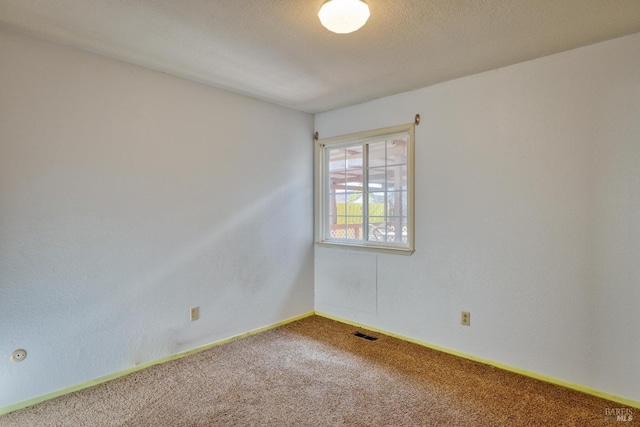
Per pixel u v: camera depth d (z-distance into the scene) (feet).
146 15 6.15
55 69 7.20
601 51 7.18
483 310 8.92
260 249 11.17
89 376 7.78
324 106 11.80
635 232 6.91
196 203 9.54
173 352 9.16
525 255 8.25
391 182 10.96
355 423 6.45
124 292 8.28
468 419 6.55
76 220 7.54
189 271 9.45
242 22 6.36
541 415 6.67
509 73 8.36
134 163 8.36
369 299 11.34
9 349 6.81
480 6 5.82
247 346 10.00
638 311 6.91
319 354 9.46
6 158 6.69
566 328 7.73
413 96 10.09
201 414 6.71
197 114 9.50
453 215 9.37
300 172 12.39
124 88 8.16
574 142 7.54
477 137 8.90
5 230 6.72
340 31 5.90
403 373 8.37
